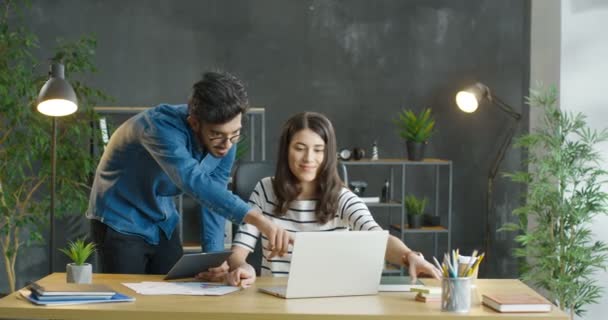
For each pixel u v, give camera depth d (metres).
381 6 6.66
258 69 6.60
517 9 6.72
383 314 2.54
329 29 6.63
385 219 6.83
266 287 2.91
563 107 5.45
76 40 6.45
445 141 6.75
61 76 3.70
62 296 2.63
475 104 6.10
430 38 6.70
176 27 6.54
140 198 3.40
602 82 5.45
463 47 6.71
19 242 6.44
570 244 5.16
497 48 6.73
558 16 5.49
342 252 2.77
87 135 5.84
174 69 6.54
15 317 2.58
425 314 2.54
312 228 3.22
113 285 2.95
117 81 6.51
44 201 5.82
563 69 5.46
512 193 6.80
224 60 6.58
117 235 3.40
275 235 2.88
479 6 6.71
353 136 6.68
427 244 6.87
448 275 2.59
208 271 3.06
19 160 5.85
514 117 6.38
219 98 2.96
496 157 6.74
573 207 5.12
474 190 6.80
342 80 6.65
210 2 6.55
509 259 6.84
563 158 5.16
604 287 5.39
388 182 6.57
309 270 2.75
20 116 5.60
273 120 6.62
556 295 5.21
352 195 3.24
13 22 6.39
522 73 6.73
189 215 6.20
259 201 3.28
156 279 3.09
